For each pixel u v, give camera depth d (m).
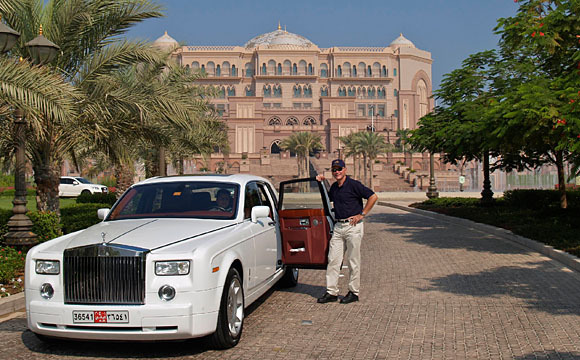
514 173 58.56
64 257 4.82
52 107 9.01
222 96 107.69
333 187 7.14
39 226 11.45
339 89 110.44
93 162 43.81
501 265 9.70
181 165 27.67
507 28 12.29
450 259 10.56
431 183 28.77
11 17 11.37
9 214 11.70
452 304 6.84
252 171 81.44
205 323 4.76
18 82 8.84
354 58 112.31
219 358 4.88
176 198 6.29
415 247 12.48
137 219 5.99
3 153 12.79
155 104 11.70
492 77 16.22
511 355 4.85
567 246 10.51
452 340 5.33
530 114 9.72
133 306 4.64
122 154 14.07
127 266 4.70
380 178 72.88
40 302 4.85
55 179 12.64
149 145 20.52
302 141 70.38
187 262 4.74
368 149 64.00
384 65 112.69
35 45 9.49
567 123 9.78
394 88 115.69
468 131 14.02
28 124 10.93
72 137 12.50
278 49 109.31
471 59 17.05
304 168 72.19
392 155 85.88
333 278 7.05
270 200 7.38
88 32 12.18
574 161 11.42
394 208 29.20
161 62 12.45
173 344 5.33
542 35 11.47
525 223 15.32
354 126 100.19
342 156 79.44
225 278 5.04
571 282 8.05
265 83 108.19
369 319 6.17
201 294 4.74
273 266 6.86
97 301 4.74
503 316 6.22
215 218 6.00
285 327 5.87
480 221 17.17
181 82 18.86
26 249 9.81
